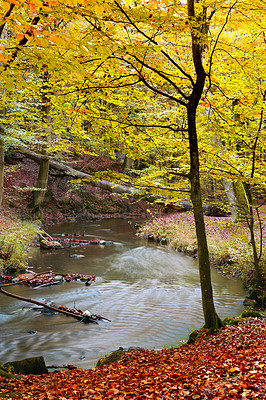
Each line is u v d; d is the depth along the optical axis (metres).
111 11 4.64
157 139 8.08
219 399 3.14
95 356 6.48
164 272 13.32
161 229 20.84
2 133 12.63
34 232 18.61
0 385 4.02
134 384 4.04
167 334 7.63
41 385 4.34
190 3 5.72
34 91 6.35
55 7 3.84
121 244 18.77
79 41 3.78
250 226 9.69
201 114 8.62
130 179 7.74
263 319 6.81
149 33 7.16
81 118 6.93
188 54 8.14
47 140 15.36
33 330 7.75
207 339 5.90
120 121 6.90
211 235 16.41
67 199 27.59
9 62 3.96
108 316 8.75
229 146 8.88
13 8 3.66
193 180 6.45
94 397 3.61
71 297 10.14
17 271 12.57
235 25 7.16
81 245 18.19
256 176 9.38
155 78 6.46
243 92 8.31
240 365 4.08
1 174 13.35
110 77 6.34
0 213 19.02
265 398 3.02
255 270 9.92
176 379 4.01
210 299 6.45
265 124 9.45
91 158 31.80
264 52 7.79
